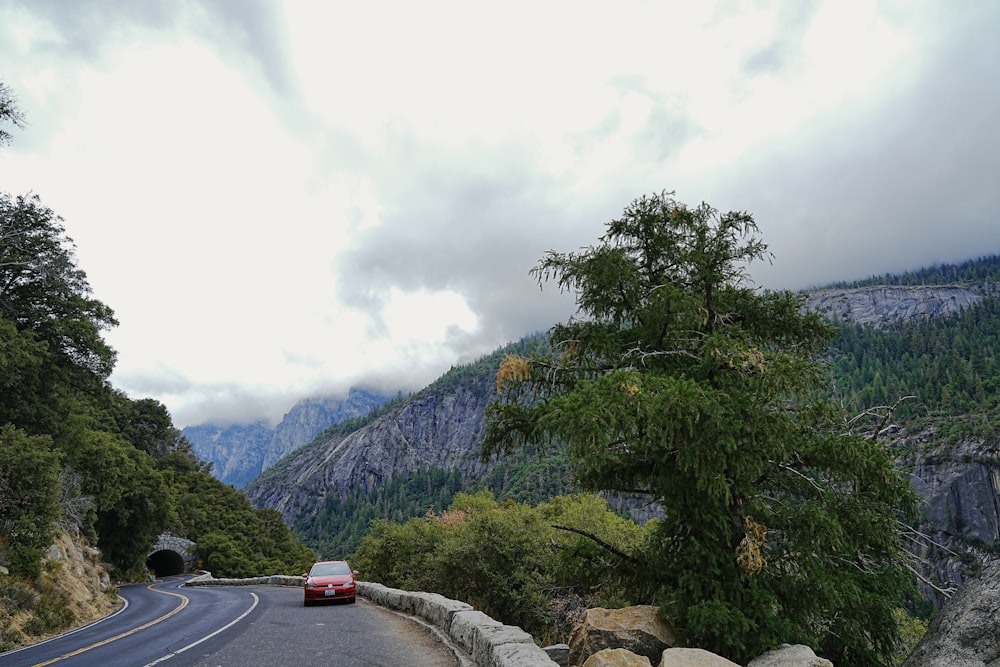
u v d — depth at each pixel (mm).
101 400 39031
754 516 10656
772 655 8734
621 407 9039
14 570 20219
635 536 25031
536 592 24562
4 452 21828
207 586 46375
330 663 9438
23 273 34312
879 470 10414
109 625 18250
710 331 11992
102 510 51062
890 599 10484
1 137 20797
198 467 125500
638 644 9906
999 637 7434
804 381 10359
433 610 13953
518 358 12320
